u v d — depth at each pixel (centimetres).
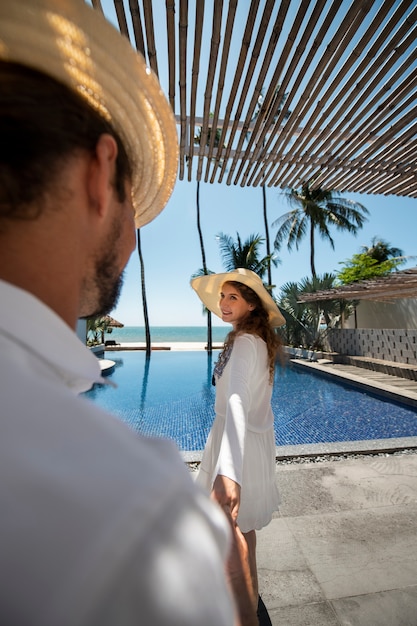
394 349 1138
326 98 215
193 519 26
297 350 1555
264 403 160
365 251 2694
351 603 173
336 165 294
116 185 48
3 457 22
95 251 44
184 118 232
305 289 1641
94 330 1861
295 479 311
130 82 56
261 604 173
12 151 37
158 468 27
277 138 253
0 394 25
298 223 2383
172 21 166
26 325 31
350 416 722
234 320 171
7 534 20
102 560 20
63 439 25
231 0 157
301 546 218
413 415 712
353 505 266
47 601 19
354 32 173
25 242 37
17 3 45
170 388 1059
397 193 354
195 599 22
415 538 224
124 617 19
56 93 41
